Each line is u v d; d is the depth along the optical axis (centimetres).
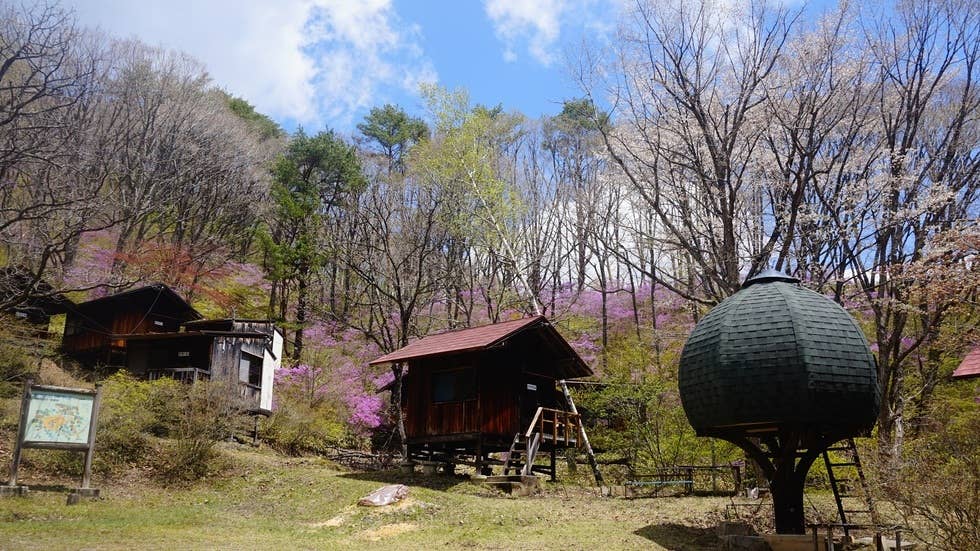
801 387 1105
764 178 2250
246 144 4375
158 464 1752
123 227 3491
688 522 1415
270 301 3731
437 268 3073
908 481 1142
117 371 2638
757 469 1831
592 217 3161
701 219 2167
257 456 2095
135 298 2894
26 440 1366
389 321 3322
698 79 2045
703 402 1191
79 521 1209
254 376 2548
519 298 3244
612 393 2380
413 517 1415
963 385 2438
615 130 2264
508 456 1864
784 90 2030
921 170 2136
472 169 2906
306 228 3444
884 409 1967
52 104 2711
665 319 3506
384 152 4559
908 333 2661
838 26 1961
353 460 2450
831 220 2114
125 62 3831
